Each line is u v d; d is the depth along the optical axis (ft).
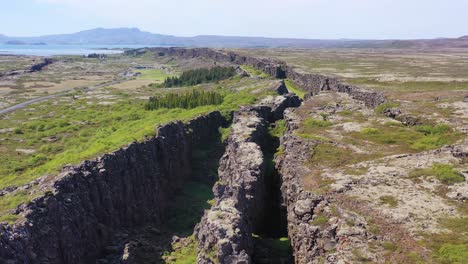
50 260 135.13
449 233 102.37
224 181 206.18
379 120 216.54
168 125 243.60
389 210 114.73
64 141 285.23
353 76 424.46
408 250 96.73
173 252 165.89
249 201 147.74
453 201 118.73
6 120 357.20
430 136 185.57
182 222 200.54
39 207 141.69
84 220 157.99
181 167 241.96
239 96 356.79
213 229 120.06
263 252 136.56
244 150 183.11
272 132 250.16
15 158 245.24
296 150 175.22
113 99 462.60
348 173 143.33
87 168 173.47
